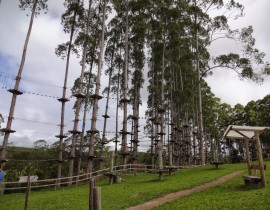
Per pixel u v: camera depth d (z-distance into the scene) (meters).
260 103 60.19
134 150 38.97
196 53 39.34
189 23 39.53
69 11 33.94
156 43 42.19
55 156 42.03
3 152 23.62
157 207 12.78
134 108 43.06
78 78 37.25
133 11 38.72
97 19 38.56
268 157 41.69
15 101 24.80
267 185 14.87
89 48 37.66
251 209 10.43
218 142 79.31
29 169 37.44
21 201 17.30
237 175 20.52
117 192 17.94
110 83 42.47
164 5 39.72
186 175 24.69
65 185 28.97
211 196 13.62
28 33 27.20
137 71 43.88
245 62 34.41
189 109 51.06
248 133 17.19
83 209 13.56
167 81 54.06
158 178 24.50
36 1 28.38
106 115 38.47
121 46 42.03
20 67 25.64
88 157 28.73
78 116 30.80
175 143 47.12
